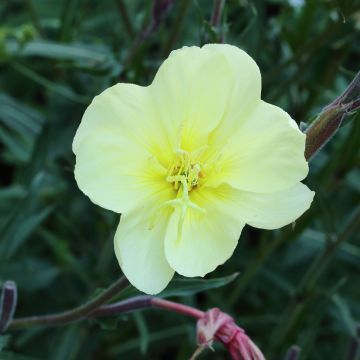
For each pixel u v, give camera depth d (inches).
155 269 8.7
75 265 14.6
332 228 13.3
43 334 15.0
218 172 9.0
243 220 8.7
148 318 15.6
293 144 8.6
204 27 11.6
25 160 16.2
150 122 8.9
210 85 8.9
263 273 15.4
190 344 14.4
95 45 15.5
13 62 15.0
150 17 13.5
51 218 16.4
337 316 14.8
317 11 15.8
